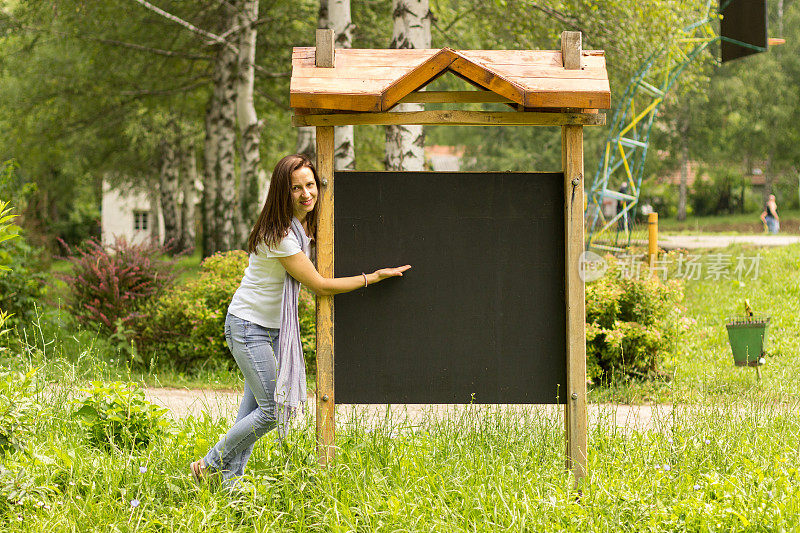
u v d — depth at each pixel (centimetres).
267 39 2061
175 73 2233
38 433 507
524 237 444
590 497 402
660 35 1437
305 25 2053
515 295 444
